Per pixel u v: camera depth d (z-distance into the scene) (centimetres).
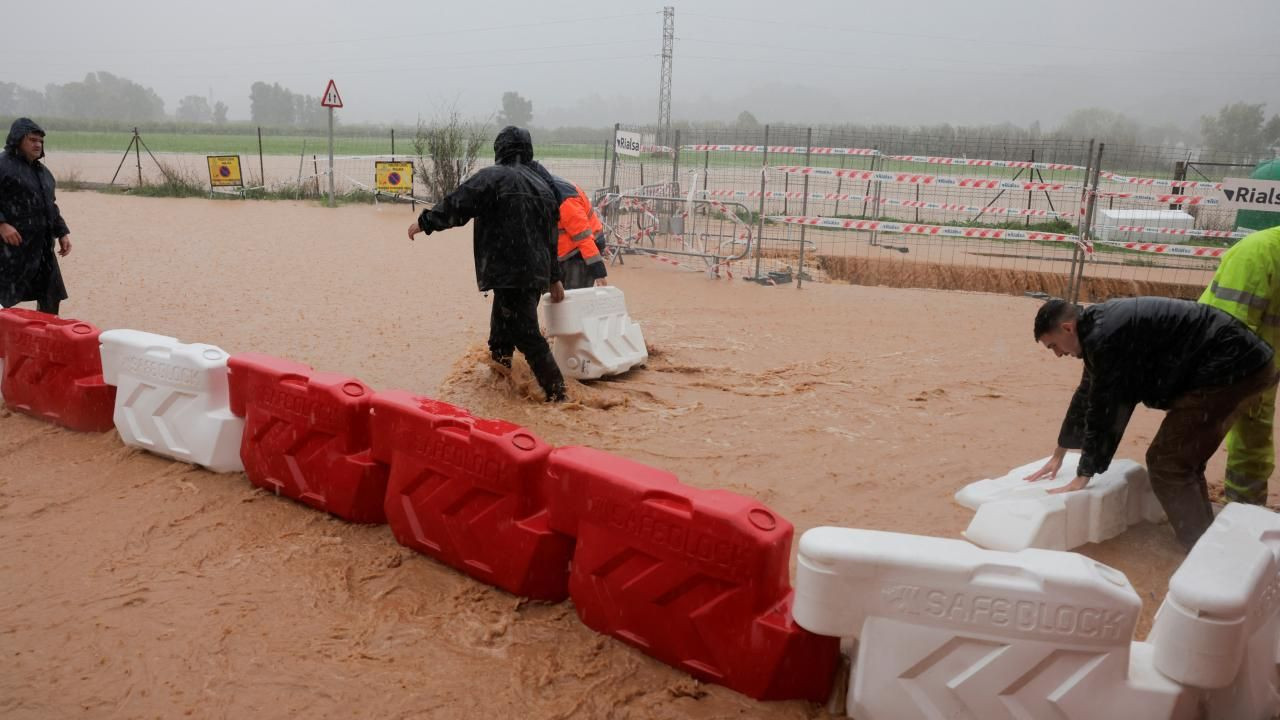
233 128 9856
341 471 451
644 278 1304
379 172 2250
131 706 319
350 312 995
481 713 317
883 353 880
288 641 358
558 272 698
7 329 608
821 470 560
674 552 332
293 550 432
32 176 728
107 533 449
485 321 963
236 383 500
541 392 684
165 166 2552
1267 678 321
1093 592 281
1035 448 608
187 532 450
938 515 496
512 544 384
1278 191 1084
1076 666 287
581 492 359
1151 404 438
